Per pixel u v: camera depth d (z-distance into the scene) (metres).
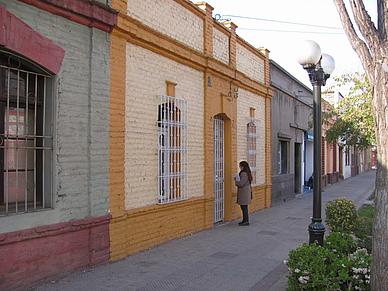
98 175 5.90
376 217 4.04
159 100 7.48
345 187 24.73
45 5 5.12
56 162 5.33
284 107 16.05
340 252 5.14
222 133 10.78
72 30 5.59
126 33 6.48
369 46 4.26
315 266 4.34
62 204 5.39
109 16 6.04
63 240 5.37
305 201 16.33
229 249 7.44
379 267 3.95
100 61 5.98
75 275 5.46
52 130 5.36
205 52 9.30
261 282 5.49
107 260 6.07
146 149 7.09
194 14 8.96
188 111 8.68
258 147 12.96
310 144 22.22
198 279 5.58
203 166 9.30
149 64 7.25
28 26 4.96
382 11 4.24
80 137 5.68
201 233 8.86
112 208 6.16
